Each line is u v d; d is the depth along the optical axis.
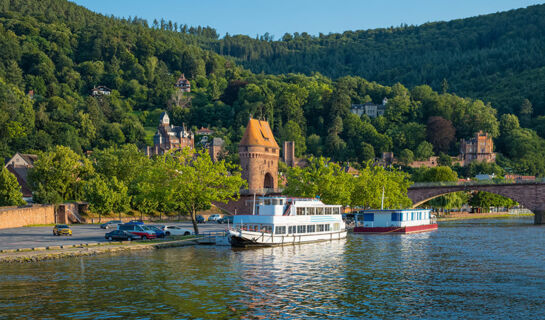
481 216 196.75
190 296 45.81
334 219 95.50
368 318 39.91
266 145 187.50
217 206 143.38
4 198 124.94
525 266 63.03
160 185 89.75
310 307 42.78
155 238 85.38
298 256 70.75
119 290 47.72
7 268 57.72
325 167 124.94
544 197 138.50
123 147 165.00
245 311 41.38
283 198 84.69
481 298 46.03
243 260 65.88
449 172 190.88
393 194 136.12
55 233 91.38
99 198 129.50
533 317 40.06
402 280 53.91
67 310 40.94
